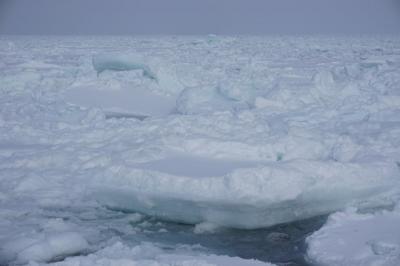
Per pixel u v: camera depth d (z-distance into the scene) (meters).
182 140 9.80
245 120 12.97
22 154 10.69
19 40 77.06
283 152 9.61
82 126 13.30
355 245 6.67
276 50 49.94
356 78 22.38
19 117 14.46
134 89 19.08
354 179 8.42
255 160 9.29
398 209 7.74
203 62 33.06
